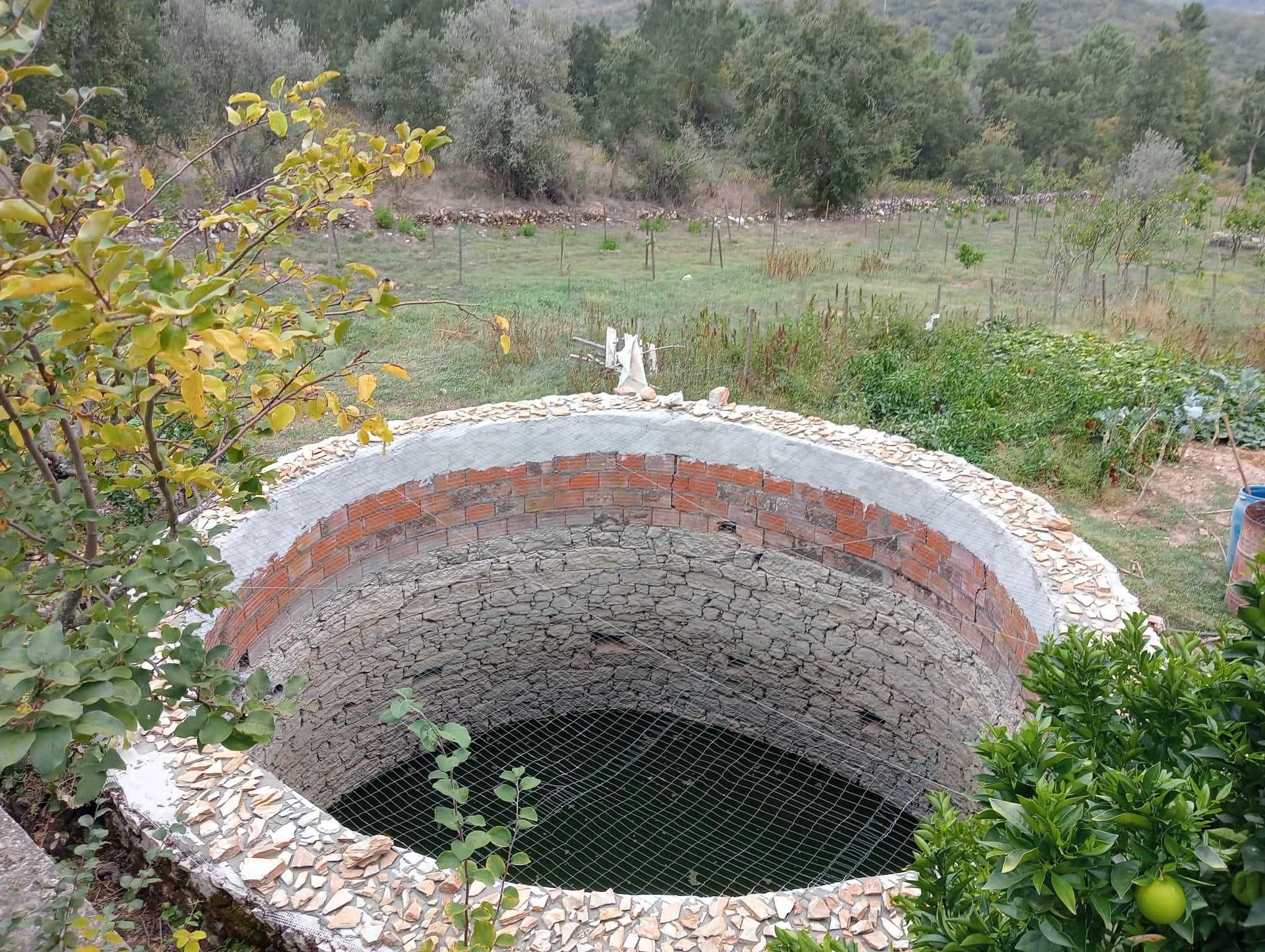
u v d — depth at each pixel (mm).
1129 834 1589
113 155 2506
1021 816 1579
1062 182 24281
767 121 24734
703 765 7832
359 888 3125
